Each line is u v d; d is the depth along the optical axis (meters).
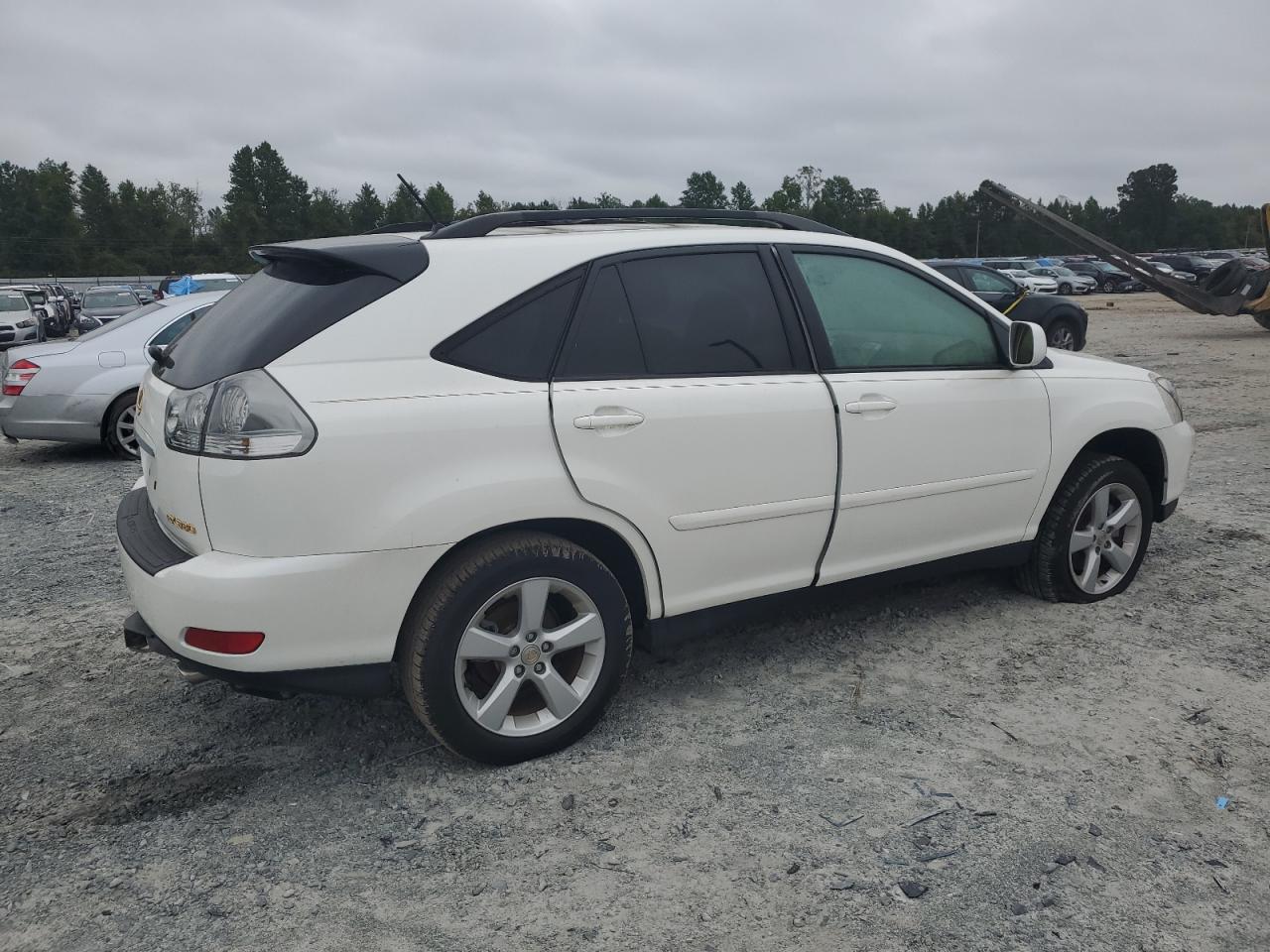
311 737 3.43
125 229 90.94
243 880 2.63
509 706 3.10
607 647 3.25
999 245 114.00
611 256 3.25
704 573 3.43
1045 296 15.08
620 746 3.31
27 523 6.41
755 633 4.28
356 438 2.73
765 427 3.42
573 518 3.10
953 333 4.05
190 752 3.33
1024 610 4.50
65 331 32.72
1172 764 3.17
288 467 2.68
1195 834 2.79
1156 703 3.58
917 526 3.91
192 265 91.44
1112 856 2.69
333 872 2.66
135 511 3.44
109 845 2.79
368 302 2.86
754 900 2.52
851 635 4.24
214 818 2.93
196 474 2.75
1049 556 4.45
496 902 2.53
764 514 3.48
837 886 2.57
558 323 3.11
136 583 2.96
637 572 3.36
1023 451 4.16
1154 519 4.82
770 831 2.81
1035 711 3.53
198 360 3.00
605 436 3.11
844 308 3.75
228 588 2.69
